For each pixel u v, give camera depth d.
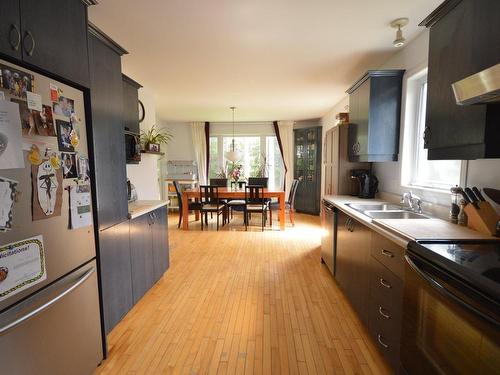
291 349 1.82
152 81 3.61
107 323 1.89
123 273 2.11
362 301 2.01
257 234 4.74
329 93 4.27
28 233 1.12
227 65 3.05
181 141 7.24
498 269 0.96
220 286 2.74
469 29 1.30
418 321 1.25
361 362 1.69
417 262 1.24
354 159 3.08
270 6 1.91
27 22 1.12
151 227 2.65
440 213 2.05
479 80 1.00
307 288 2.69
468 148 1.33
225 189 5.72
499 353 0.81
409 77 2.50
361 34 2.33
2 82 1.01
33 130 1.15
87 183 1.52
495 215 1.46
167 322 2.12
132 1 1.83
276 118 6.73
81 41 1.49
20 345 1.08
